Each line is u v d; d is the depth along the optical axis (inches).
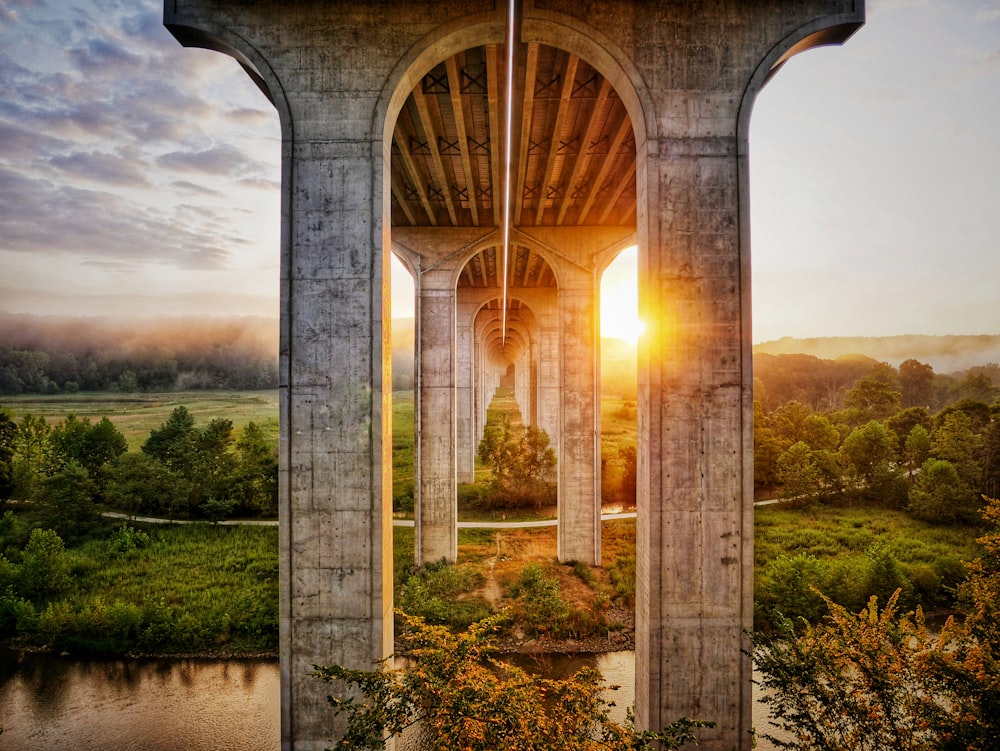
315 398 447.8
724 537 446.6
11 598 791.7
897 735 327.9
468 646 342.6
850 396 2536.9
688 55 449.1
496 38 462.0
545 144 707.4
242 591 861.2
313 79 449.1
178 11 447.5
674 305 450.6
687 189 450.9
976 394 3134.8
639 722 466.9
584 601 822.5
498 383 5644.7
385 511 456.4
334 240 449.7
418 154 727.1
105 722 579.8
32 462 1471.5
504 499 1384.1
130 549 1081.4
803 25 445.4
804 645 380.2
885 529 1253.7
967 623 387.2
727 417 448.8
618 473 1508.4
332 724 438.3
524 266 1395.2
